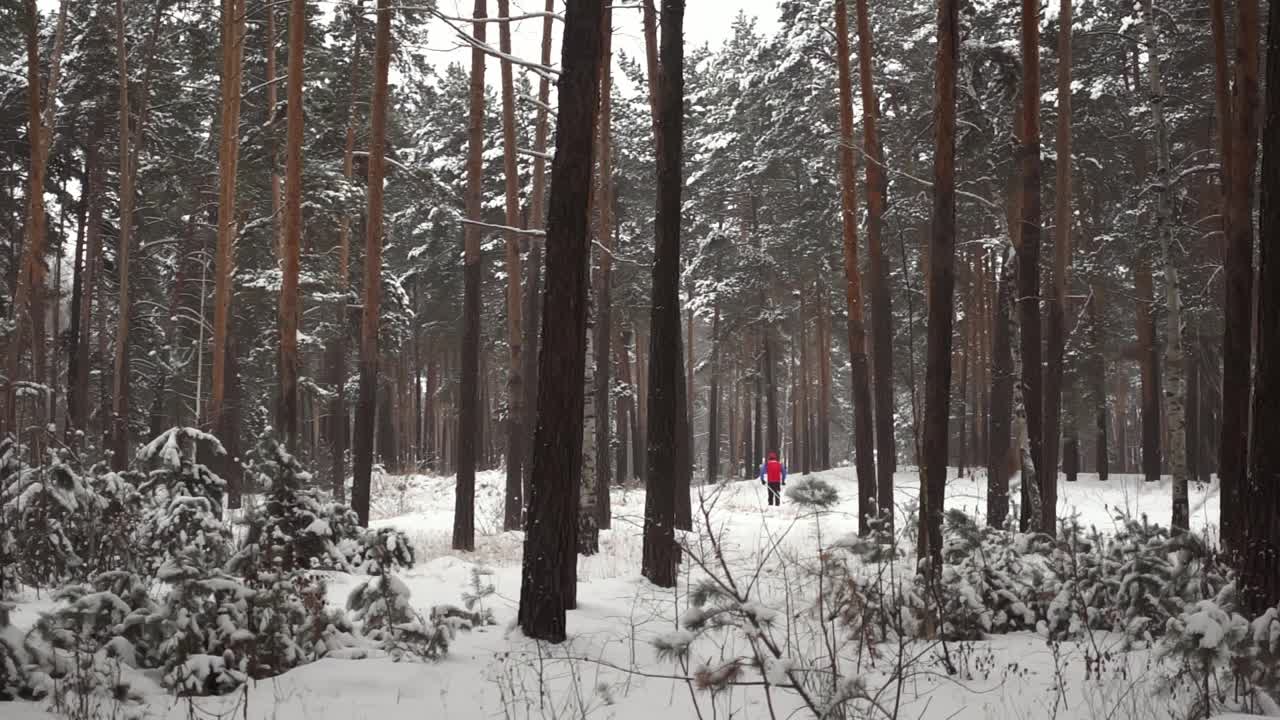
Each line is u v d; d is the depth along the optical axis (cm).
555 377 892
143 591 691
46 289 2977
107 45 2745
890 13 2905
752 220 4322
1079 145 2953
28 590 940
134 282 3275
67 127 2925
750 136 4134
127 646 661
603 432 2083
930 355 1202
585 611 1012
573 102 919
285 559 986
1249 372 1227
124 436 2541
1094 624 866
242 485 1920
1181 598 763
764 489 3381
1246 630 555
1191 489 2855
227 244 1956
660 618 981
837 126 3094
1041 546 1027
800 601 931
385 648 778
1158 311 3006
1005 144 2147
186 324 3341
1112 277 3141
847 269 2003
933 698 667
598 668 758
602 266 2106
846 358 6556
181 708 611
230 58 1980
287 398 1509
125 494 1039
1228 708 606
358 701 645
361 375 1669
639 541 1803
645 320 4406
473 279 1794
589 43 925
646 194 4050
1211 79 2558
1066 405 3475
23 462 1020
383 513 2711
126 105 2483
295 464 1091
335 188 2600
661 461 1292
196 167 2864
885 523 867
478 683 700
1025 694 672
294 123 1534
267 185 2516
